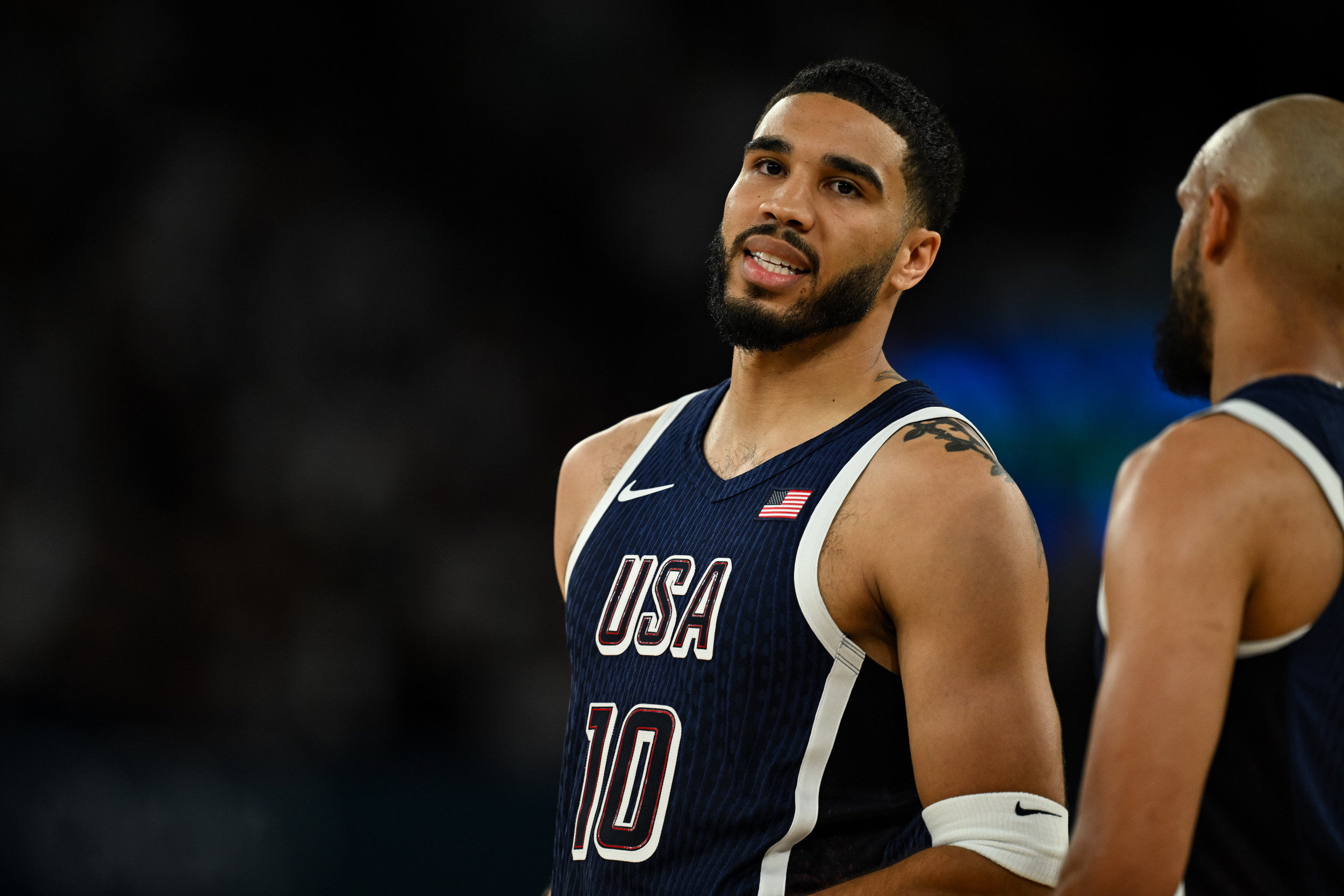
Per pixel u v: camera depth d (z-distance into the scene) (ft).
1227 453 14.26
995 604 17.80
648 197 124.57
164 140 119.03
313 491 106.52
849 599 18.47
